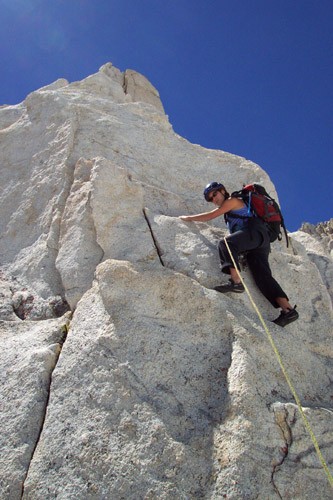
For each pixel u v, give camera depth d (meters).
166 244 6.29
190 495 4.07
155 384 4.86
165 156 8.57
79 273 6.14
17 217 7.71
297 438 4.36
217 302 5.45
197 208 7.86
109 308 5.45
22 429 4.70
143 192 7.04
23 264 6.94
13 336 5.80
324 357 5.78
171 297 5.51
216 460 4.21
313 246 8.87
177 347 5.12
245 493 3.98
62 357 5.18
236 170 8.75
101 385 4.86
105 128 8.50
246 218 5.92
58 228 6.97
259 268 5.81
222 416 4.50
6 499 4.28
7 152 8.90
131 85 13.94
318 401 5.01
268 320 5.67
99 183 6.77
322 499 4.09
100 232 6.35
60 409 4.77
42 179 7.89
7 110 9.83
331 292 7.86
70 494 4.21
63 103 8.91
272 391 4.76
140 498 4.10
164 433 4.47
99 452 4.41
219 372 4.91
